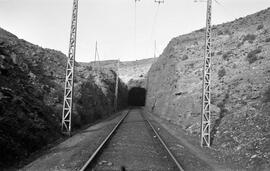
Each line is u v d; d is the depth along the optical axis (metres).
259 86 21.28
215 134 18.53
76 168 9.77
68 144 15.51
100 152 12.97
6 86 15.74
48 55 32.84
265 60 25.53
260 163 11.63
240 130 16.62
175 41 52.41
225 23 48.41
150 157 12.33
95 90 40.53
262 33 32.69
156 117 43.44
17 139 12.41
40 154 12.79
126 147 14.60
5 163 10.39
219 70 29.86
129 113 52.81
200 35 50.53
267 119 15.73
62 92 25.30
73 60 19.58
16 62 21.12
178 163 10.76
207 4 17.67
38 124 15.68
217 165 12.11
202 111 17.22
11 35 31.00
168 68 50.28
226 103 22.41
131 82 106.00
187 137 20.94
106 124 28.91
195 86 33.34
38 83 21.97
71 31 19.67
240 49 32.28
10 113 13.26
